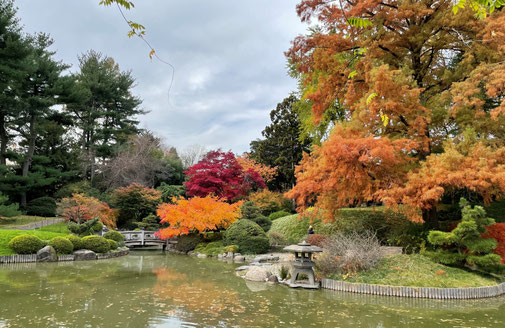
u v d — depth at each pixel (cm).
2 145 2555
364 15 1031
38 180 2519
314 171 986
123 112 3616
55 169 2709
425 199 819
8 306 646
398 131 1083
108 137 3356
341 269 883
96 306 648
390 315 604
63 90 2581
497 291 778
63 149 3008
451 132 1131
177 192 2841
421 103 1065
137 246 2267
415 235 1038
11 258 1269
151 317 573
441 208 1312
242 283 908
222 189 2005
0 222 2162
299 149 2780
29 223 2191
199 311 615
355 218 1530
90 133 3328
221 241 1725
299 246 869
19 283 888
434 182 830
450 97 960
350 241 931
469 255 838
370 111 911
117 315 585
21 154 2614
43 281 920
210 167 1952
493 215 1312
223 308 639
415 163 1036
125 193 2573
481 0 197
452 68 1250
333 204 1074
